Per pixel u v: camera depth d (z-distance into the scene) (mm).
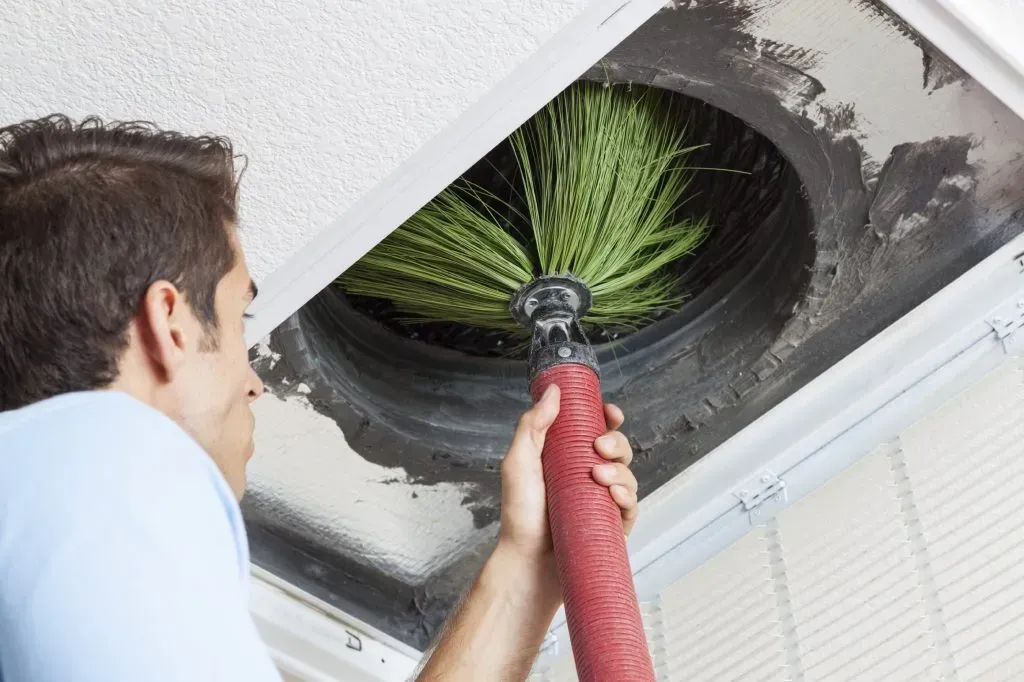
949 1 1321
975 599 1519
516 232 1755
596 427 1396
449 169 1414
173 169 1021
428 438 1831
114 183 958
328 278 1526
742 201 1785
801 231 1670
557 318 1559
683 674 1764
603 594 1278
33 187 952
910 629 1562
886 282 1667
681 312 1876
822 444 1795
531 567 1404
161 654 673
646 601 1894
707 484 1850
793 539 1765
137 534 708
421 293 1745
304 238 1468
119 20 1235
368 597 1949
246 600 786
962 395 1669
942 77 1444
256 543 1873
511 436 1855
